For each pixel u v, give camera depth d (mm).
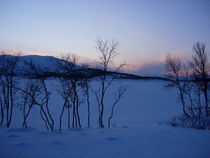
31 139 8055
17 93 31516
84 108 34156
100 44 15352
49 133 9523
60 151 6344
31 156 5758
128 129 11406
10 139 7953
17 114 26297
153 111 31016
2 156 5711
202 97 38438
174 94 59688
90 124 20297
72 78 14141
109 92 55344
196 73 19484
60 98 42562
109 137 8633
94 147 6922
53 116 26141
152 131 10648
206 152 6352
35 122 21312
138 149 6699
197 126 14508
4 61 13922
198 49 18953
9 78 14805
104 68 15625
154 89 73625
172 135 9398
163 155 6027
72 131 10430
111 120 22969
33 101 13102
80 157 5734
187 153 6230
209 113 17703
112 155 5984
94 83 56469
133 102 42344
